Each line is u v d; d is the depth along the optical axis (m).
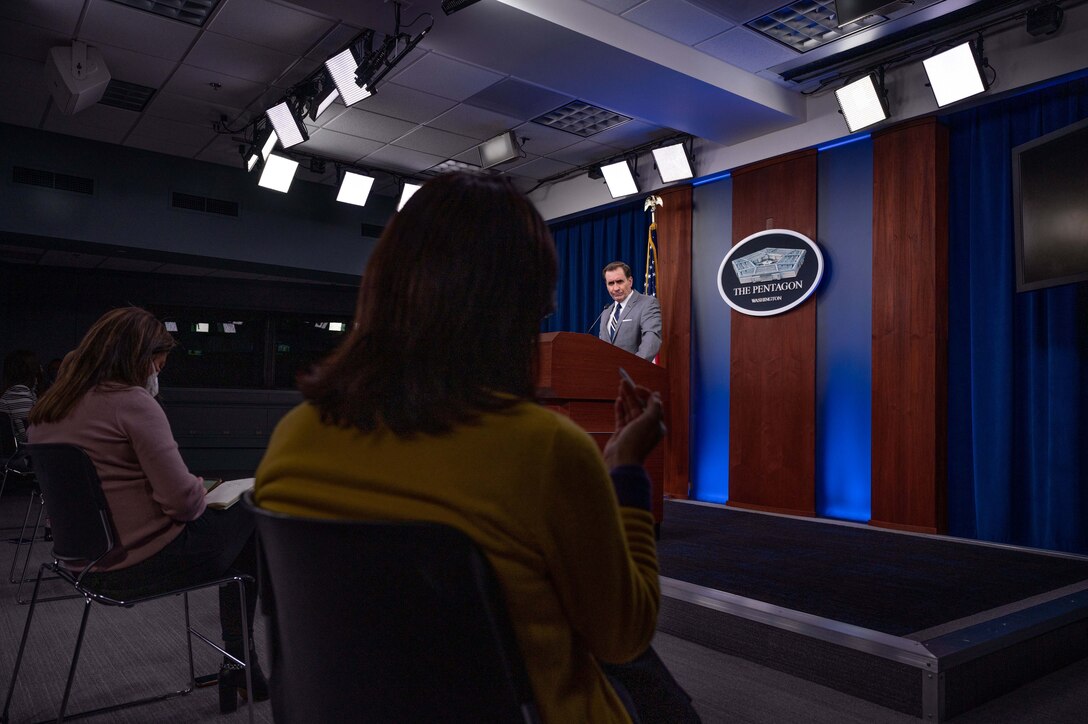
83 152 6.24
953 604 2.55
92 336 1.77
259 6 4.21
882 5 3.59
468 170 0.78
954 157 4.68
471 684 0.65
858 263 5.00
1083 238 3.57
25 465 4.02
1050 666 2.38
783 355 5.31
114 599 1.69
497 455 0.63
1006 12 4.17
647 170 6.35
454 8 3.75
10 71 4.99
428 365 0.68
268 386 8.96
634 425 0.79
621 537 0.64
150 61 4.87
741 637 2.48
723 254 5.83
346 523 0.62
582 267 7.20
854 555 3.42
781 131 5.39
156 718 1.97
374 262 0.74
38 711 1.99
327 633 0.69
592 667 0.72
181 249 6.67
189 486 1.73
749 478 5.43
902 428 4.64
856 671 2.15
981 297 4.47
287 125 5.24
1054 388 4.11
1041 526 4.18
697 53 4.67
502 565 0.62
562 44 4.26
